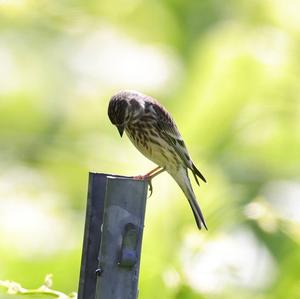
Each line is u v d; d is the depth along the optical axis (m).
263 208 11.67
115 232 8.53
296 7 16.36
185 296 11.36
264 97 15.52
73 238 13.00
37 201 13.51
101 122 15.53
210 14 18.11
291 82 15.52
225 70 15.45
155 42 17.28
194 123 15.40
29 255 12.68
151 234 12.98
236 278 11.66
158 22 17.39
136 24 17.19
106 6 16.97
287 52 15.64
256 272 12.23
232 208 12.70
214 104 15.45
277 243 12.52
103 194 9.02
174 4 18.19
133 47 16.38
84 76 15.89
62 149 14.91
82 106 15.62
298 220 11.67
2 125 15.16
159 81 16.03
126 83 15.96
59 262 12.70
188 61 16.95
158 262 11.80
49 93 15.55
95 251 9.04
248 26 16.27
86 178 14.56
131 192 8.55
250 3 16.64
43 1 15.83
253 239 12.51
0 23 15.67
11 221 12.91
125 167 14.63
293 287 12.48
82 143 14.96
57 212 13.38
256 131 15.59
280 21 16.22
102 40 16.36
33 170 14.62
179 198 13.47
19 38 15.70
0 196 13.48
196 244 11.69
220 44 15.71
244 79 15.44
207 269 11.52
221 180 14.84
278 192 15.12
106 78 15.95
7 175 14.23
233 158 15.42
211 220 12.63
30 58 15.66
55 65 15.80
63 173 14.59
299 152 15.81
